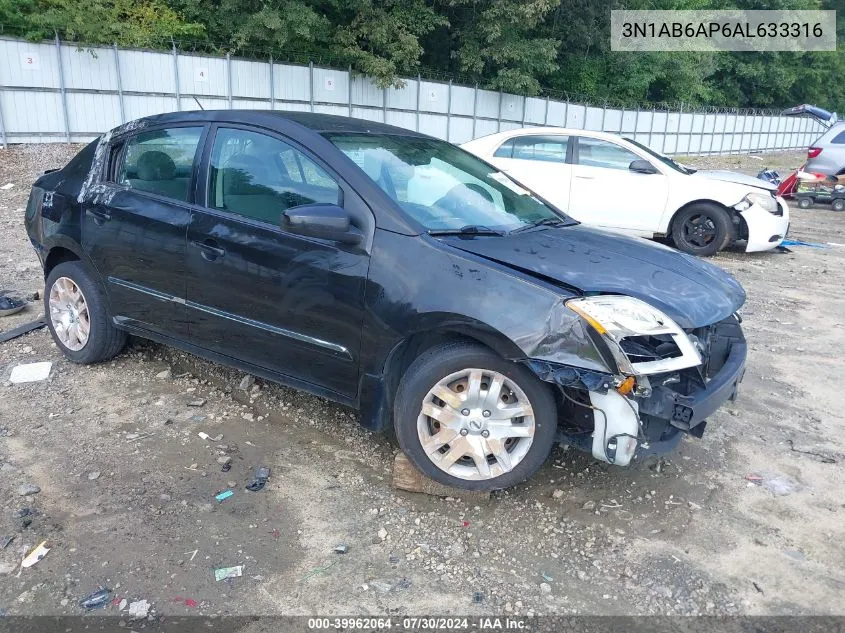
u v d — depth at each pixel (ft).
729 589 9.23
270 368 12.31
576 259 11.14
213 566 9.27
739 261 30.27
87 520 10.09
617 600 8.96
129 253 13.66
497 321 9.80
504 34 92.94
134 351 16.28
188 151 13.21
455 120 95.25
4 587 8.71
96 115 63.77
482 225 11.98
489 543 10.00
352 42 80.33
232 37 72.84
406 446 10.84
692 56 129.90
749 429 13.89
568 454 12.55
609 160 31.40
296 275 11.41
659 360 9.89
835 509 11.16
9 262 24.31
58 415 13.20
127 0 68.18
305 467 11.82
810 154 49.24
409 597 8.87
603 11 115.24
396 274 10.55
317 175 11.62
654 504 11.11
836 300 24.00
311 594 8.84
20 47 58.03
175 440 12.48
